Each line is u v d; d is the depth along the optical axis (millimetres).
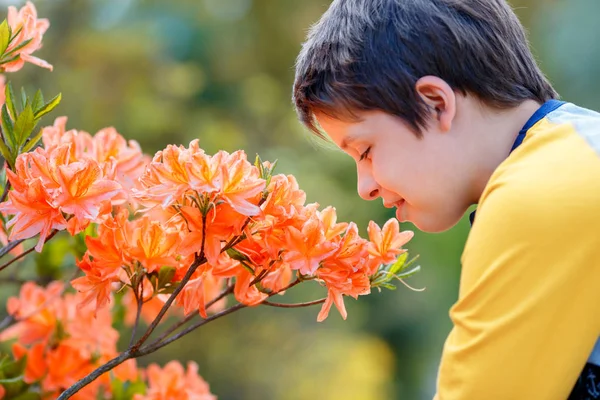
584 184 1003
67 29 5547
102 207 1091
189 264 1121
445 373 1029
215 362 5633
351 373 6992
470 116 1165
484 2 1225
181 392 1506
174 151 1017
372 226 1170
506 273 988
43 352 1472
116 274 1071
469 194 1179
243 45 7965
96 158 1234
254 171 1038
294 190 1108
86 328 1504
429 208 1184
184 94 6887
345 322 6867
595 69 6809
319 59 1217
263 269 1090
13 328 1544
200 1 7582
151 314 1707
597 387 1026
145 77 6219
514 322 971
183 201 1044
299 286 5957
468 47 1167
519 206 1006
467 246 1052
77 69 5629
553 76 7102
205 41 7332
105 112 5785
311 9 8219
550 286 968
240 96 7465
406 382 7641
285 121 7707
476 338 992
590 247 974
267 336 5984
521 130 1154
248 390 5844
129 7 7023
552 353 962
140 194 1035
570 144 1057
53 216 1021
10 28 1140
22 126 1101
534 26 7828
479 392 976
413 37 1161
